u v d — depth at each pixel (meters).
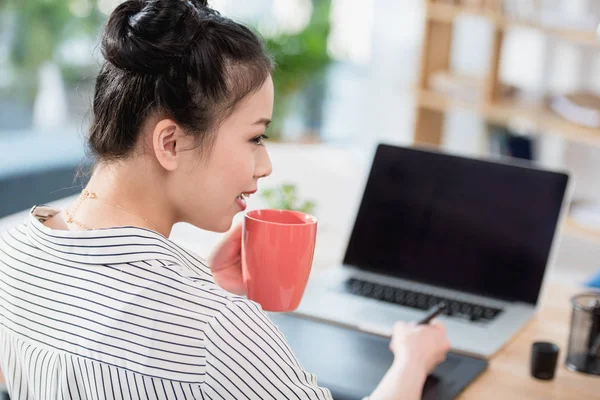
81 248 0.87
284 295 1.11
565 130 2.74
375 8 3.90
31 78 4.21
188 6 0.88
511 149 3.00
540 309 1.54
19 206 3.08
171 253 0.89
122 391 0.84
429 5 3.01
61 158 3.29
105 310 0.85
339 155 2.53
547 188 1.58
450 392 1.15
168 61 0.85
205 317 0.84
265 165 0.96
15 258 0.94
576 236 3.04
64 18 4.22
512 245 1.58
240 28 0.90
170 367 0.82
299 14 4.29
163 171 0.90
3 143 3.37
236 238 1.22
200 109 0.86
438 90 3.15
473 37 3.45
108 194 0.92
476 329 1.40
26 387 0.95
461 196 1.64
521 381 1.23
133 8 0.89
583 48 3.14
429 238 1.65
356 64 4.22
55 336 0.88
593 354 1.26
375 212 1.70
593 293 1.32
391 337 1.35
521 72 3.33
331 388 1.15
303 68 4.02
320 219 2.05
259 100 0.91
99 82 0.90
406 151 1.71
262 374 0.85
